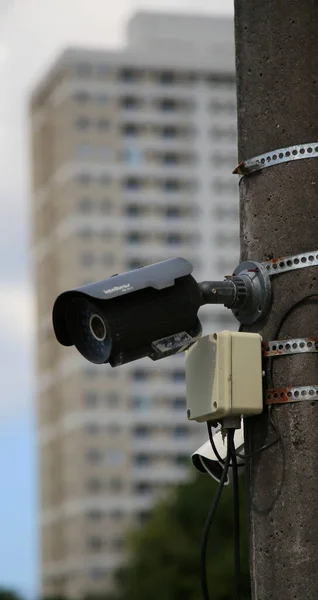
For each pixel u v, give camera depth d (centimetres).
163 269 729
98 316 723
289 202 740
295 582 705
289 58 755
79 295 719
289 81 753
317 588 700
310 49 754
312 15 758
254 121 760
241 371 733
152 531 8031
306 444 715
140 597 7888
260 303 740
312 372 721
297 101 748
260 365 736
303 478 712
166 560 7800
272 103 754
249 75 767
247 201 759
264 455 729
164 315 724
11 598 16762
